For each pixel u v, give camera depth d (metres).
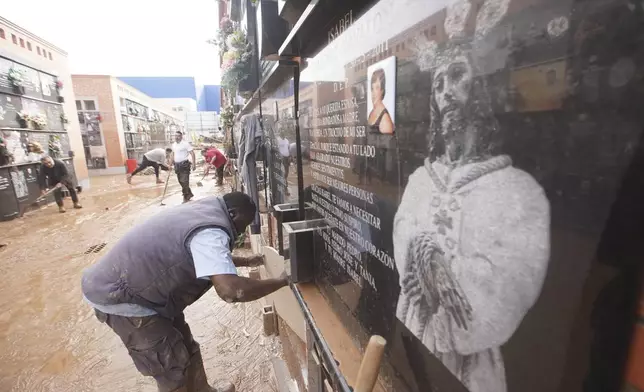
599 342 0.43
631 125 0.37
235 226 1.90
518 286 0.53
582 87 0.41
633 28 0.36
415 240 0.80
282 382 2.24
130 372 2.70
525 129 0.49
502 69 0.52
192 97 51.81
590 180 0.41
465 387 0.67
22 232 6.78
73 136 11.93
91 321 3.46
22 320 3.49
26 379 2.63
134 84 49.06
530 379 0.53
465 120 0.61
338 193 1.26
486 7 0.54
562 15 0.42
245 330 3.16
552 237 0.47
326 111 1.33
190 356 2.19
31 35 9.69
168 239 1.67
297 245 1.60
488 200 0.57
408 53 0.76
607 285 0.41
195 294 1.92
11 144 8.16
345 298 1.27
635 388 0.40
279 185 2.73
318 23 1.27
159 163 13.56
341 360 1.13
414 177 0.78
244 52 3.86
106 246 5.84
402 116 0.81
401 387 0.93
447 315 0.71
